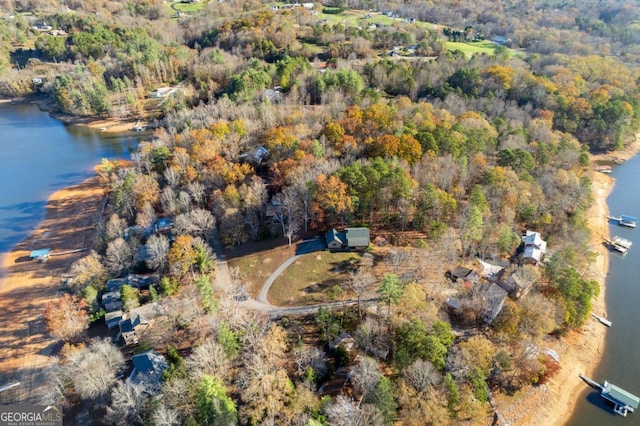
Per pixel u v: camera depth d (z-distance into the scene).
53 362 96.88
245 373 82.31
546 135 175.50
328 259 117.12
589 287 108.06
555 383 94.12
